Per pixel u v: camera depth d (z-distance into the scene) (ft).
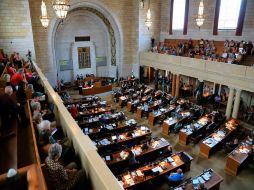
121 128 44.55
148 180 29.71
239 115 55.57
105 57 88.84
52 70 71.05
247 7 53.21
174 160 34.22
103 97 71.82
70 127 15.56
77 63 82.94
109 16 76.79
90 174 12.27
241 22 54.95
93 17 80.79
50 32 67.46
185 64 62.95
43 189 8.20
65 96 64.59
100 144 37.78
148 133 42.19
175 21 74.28
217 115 50.72
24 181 8.95
